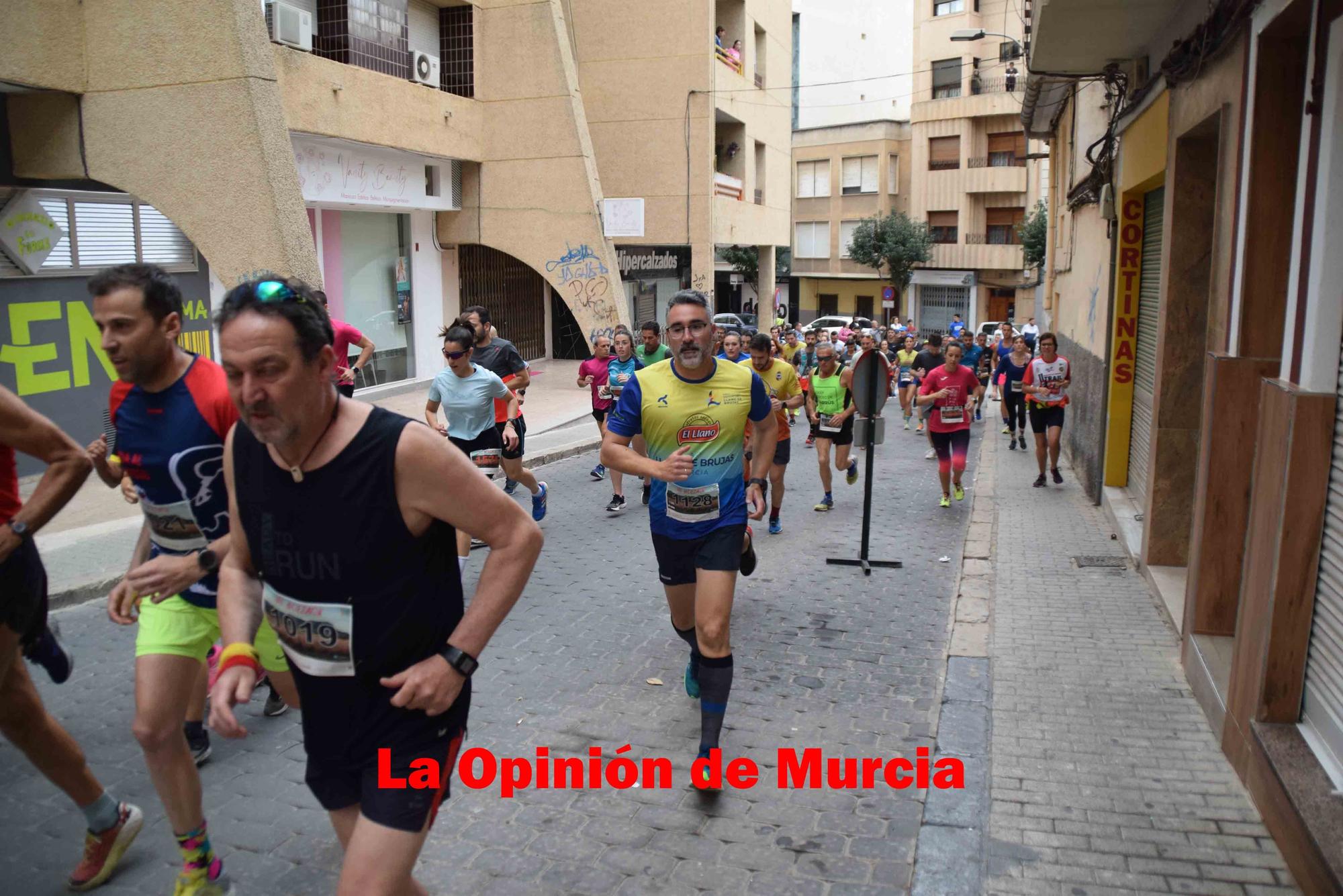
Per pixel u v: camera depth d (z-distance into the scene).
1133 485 10.24
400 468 2.42
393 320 20.03
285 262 10.61
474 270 22.86
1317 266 4.05
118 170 10.74
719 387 4.71
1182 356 7.35
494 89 20.75
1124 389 10.45
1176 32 7.32
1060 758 4.73
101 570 7.64
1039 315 32.97
